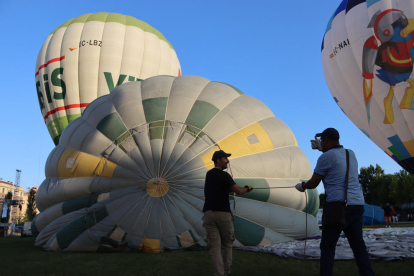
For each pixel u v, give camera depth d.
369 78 17.14
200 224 7.52
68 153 8.68
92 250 7.52
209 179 4.14
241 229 7.95
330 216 3.51
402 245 6.40
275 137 9.16
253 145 8.64
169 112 8.62
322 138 3.93
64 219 8.06
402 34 16.09
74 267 5.32
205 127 8.46
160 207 7.54
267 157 8.68
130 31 17.36
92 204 7.92
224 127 8.59
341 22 18.48
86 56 16.42
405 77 16.08
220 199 4.04
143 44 17.45
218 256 3.91
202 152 8.04
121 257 6.46
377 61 16.70
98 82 16.36
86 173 8.19
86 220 7.68
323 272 3.49
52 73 16.64
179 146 7.98
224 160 4.32
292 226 8.53
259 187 8.27
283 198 8.55
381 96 16.92
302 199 8.84
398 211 44.22
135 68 16.91
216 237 4.00
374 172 57.66
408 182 43.09
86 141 8.52
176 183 7.69
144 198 7.60
